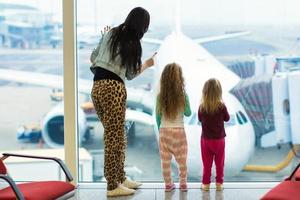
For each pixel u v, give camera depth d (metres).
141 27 3.51
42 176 4.29
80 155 4.27
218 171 3.95
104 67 3.51
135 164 4.30
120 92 3.52
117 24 4.19
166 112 3.85
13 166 4.26
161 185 4.13
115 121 3.54
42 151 4.28
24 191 2.59
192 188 4.07
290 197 2.29
